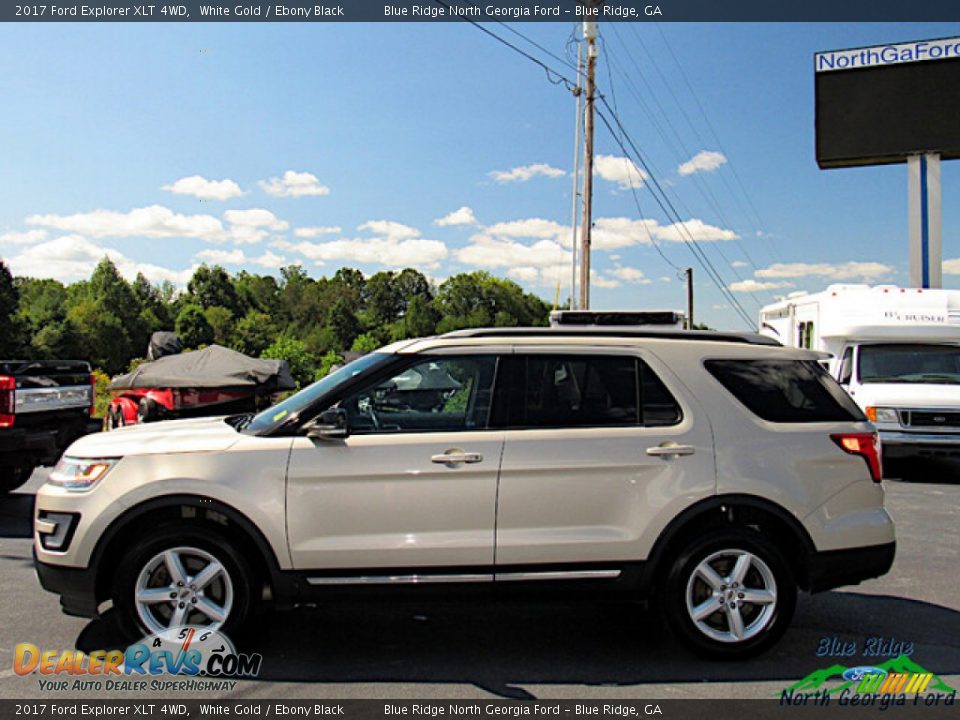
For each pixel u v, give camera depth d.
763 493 4.66
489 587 4.55
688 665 4.67
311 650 4.86
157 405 13.28
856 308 13.31
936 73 20.56
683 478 4.64
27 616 5.43
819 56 21.41
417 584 4.53
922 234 20.62
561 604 4.67
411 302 113.69
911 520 8.94
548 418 4.71
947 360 12.93
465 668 4.60
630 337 4.96
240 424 5.12
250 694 4.24
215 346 14.24
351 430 4.66
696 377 4.85
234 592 4.57
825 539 4.71
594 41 23.16
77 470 4.62
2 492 9.88
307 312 135.50
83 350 96.06
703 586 4.70
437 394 4.78
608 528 4.61
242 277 146.12
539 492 4.58
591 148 23.48
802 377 5.00
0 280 74.62
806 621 5.48
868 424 4.98
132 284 119.25
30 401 8.51
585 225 23.48
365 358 5.12
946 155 20.50
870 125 20.95
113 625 5.25
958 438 11.70
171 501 4.49
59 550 4.54
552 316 11.58
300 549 4.49
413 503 4.53
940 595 6.09
